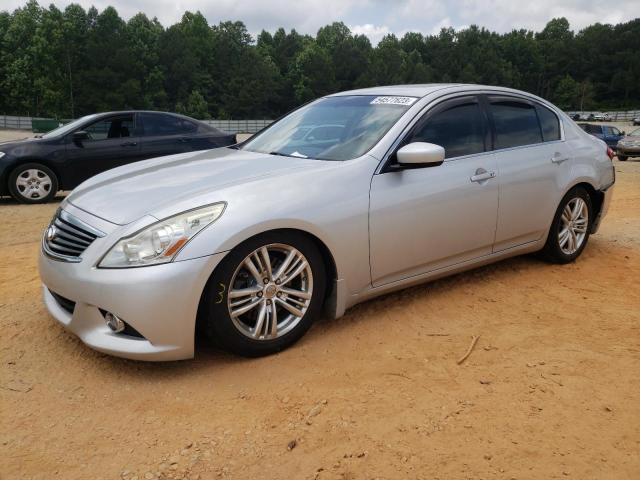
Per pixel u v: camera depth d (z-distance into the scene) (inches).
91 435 96.0
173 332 108.9
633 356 124.4
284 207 118.7
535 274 179.6
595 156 192.5
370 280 136.3
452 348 127.8
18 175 340.2
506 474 86.1
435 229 145.3
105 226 113.7
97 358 122.3
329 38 5536.4
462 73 5157.5
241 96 4133.9
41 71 3435.0
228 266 113.0
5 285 173.5
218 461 89.4
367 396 107.7
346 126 152.0
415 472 86.6
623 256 204.7
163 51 3961.6
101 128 360.5
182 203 113.4
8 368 118.4
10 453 91.0
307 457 90.2
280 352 125.0
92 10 3710.6
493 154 161.0
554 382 113.0
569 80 5211.6
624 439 94.7
